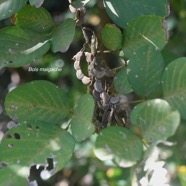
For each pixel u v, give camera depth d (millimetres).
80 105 897
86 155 2043
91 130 869
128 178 1727
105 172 1957
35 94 927
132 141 838
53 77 2094
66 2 2039
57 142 890
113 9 966
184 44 2055
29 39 945
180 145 1873
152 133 838
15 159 883
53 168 877
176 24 2059
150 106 847
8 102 925
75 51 2027
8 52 937
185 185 1553
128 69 912
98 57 979
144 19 949
